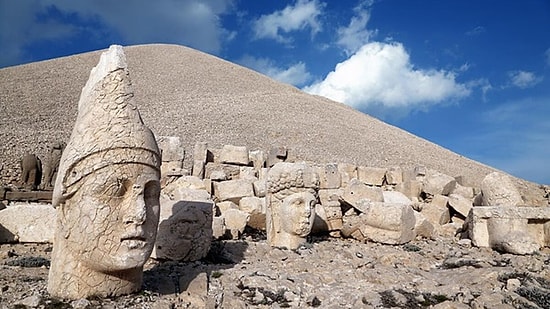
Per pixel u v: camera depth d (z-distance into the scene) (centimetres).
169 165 1582
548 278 753
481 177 2798
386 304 608
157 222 575
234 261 839
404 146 3403
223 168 1612
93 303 524
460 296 634
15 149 2291
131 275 564
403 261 870
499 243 984
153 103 3784
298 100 4438
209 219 858
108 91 561
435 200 1377
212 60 5706
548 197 1497
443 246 1055
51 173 1691
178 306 558
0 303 524
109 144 541
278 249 895
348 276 740
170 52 5741
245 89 4647
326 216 1165
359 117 4362
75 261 541
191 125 3084
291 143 2908
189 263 800
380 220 1070
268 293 636
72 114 3294
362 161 2686
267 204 985
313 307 598
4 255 849
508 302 612
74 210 540
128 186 548
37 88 3803
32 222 1005
